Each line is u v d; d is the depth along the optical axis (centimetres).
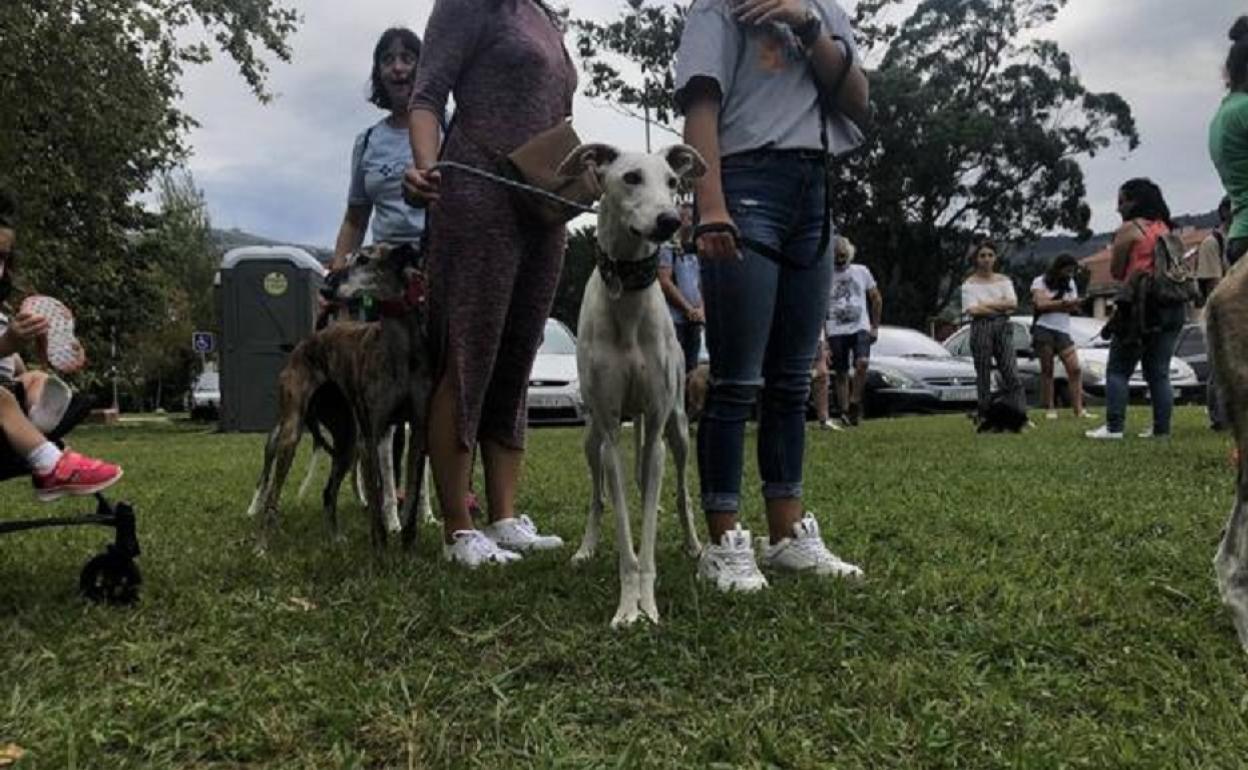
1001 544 420
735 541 354
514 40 409
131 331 2452
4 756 220
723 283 353
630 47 3161
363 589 351
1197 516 457
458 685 261
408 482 417
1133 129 3775
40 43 1216
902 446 845
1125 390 872
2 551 444
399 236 532
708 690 259
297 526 516
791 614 315
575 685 264
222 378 1517
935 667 269
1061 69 3781
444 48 402
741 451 365
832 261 379
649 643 287
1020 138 3634
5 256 369
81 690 263
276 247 1566
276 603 337
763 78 356
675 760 219
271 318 1507
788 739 228
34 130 1331
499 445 455
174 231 4006
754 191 353
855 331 1138
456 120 416
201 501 613
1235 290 300
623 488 333
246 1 1423
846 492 571
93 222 1656
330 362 443
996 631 292
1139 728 231
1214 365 304
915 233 3778
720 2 355
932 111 3572
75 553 440
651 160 339
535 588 351
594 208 387
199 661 281
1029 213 3812
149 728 237
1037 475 617
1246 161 530
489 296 407
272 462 528
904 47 3850
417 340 414
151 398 5244
